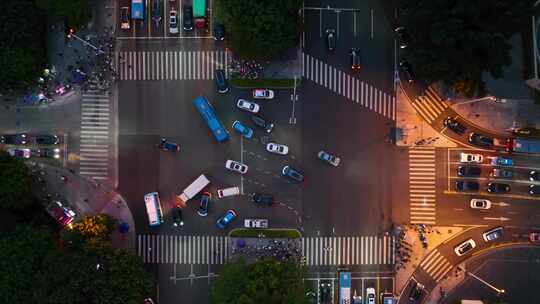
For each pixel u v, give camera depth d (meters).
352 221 112.69
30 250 102.88
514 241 112.25
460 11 94.94
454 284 112.38
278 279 101.94
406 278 112.38
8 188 105.06
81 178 113.50
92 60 113.31
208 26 113.12
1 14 104.25
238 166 112.00
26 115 113.94
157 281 113.00
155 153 113.31
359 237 112.50
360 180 112.75
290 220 112.75
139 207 113.25
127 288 102.25
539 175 111.62
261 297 100.75
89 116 113.44
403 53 109.38
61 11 106.50
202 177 111.75
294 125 113.06
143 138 113.44
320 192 112.81
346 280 111.38
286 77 112.81
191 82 113.38
